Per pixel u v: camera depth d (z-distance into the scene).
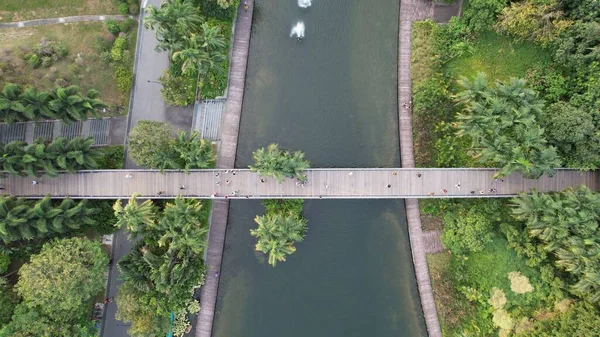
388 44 54.19
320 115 54.31
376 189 51.53
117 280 52.56
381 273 54.50
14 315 45.06
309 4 54.22
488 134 47.66
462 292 51.72
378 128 54.28
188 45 46.22
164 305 46.94
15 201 47.41
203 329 53.09
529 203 47.06
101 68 51.66
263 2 54.09
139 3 51.91
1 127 51.22
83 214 48.25
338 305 54.56
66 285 43.50
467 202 52.16
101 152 49.28
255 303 54.44
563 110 47.75
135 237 48.84
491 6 48.84
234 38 53.31
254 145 54.19
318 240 54.44
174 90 50.09
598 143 46.94
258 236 50.34
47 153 46.50
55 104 45.22
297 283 54.53
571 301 48.19
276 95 54.28
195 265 49.19
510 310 50.56
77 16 51.53
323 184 51.50
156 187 51.41
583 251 44.78
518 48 51.94
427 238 53.06
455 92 52.72
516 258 50.72
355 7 54.28
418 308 53.78
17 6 51.12
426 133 52.50
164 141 47.59
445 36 52.12
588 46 47.69
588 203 46.12
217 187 51.53
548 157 45.97
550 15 47.56
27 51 50.53
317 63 54.44
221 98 53.00
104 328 52.28
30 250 48.28
